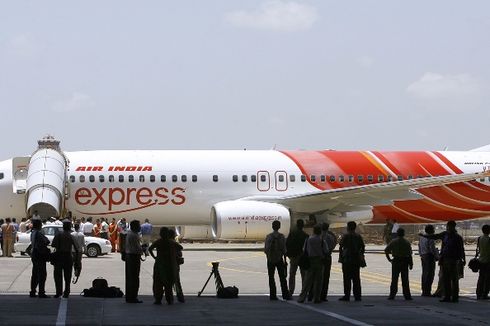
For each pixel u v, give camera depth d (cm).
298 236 6625
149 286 7631
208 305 6022
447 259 6384
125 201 12619
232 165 12962
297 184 13012
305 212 12938
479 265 6638
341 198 12669
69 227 6425
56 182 12181
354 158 13275
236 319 5184
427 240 6850
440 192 13462
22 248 11181
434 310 5791
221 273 8938
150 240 12662
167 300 6062
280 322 5044
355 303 6309
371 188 12250
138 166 12731
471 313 5612
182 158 12912
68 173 12562
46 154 12588
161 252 6050
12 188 12712
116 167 12675
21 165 12862
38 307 5731
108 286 7156
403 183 12231
